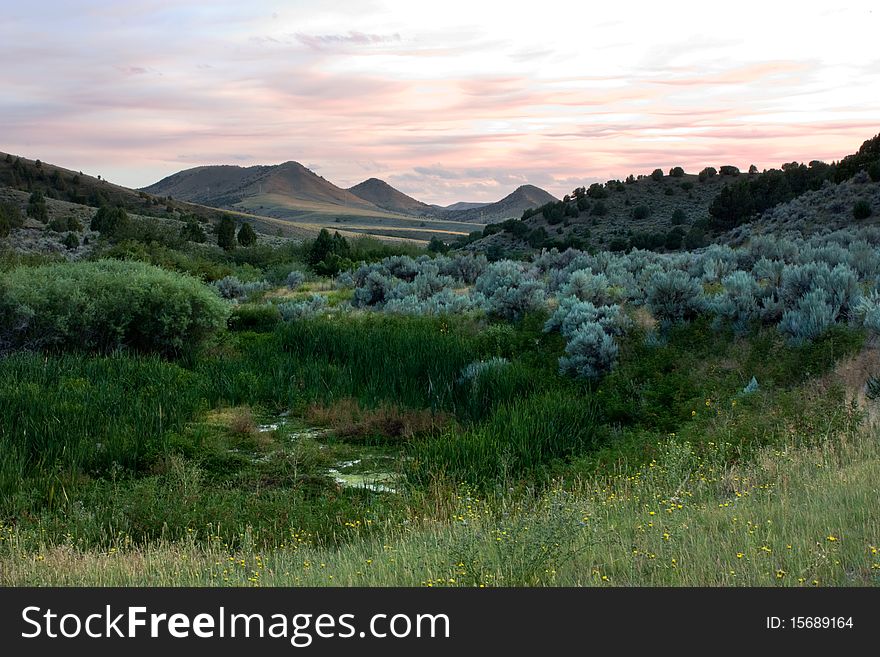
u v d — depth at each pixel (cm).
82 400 1470
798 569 598
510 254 8025
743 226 5909
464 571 643
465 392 1639
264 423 1547
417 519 941
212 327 2288
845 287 1669
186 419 1480
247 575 754
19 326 2011
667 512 789
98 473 1183
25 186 16775
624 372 1605
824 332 1486
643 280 2300
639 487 989
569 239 9162
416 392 1658
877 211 4694
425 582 648
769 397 1323
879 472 848
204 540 918
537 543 667
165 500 1020
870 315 1436
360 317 2594
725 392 1394
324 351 2061
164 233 5747
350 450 1361
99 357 1950
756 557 625
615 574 644
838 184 5672
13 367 1734
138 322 2144
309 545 878
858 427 1091
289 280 3869
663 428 1334
